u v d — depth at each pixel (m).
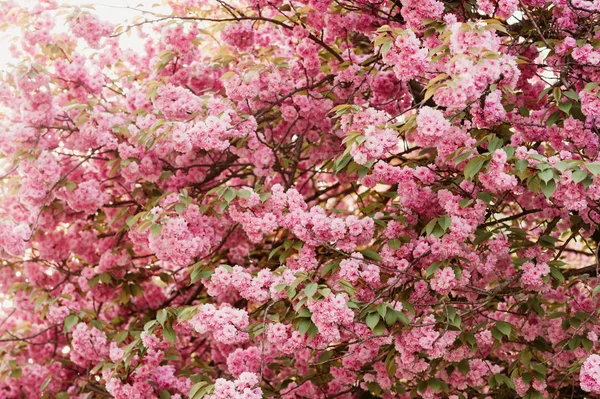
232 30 5.89
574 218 5.32
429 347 4.37
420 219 4.99
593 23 5.03
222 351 5.89
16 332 6.78
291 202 4.83
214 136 4.97
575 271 5.41
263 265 6.05
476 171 4.09
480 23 3.99
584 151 4.79
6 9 5.82
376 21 5.66
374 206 5.51
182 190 4.98
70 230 6.29
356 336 4.21
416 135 4.50
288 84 5.71
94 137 5.64
